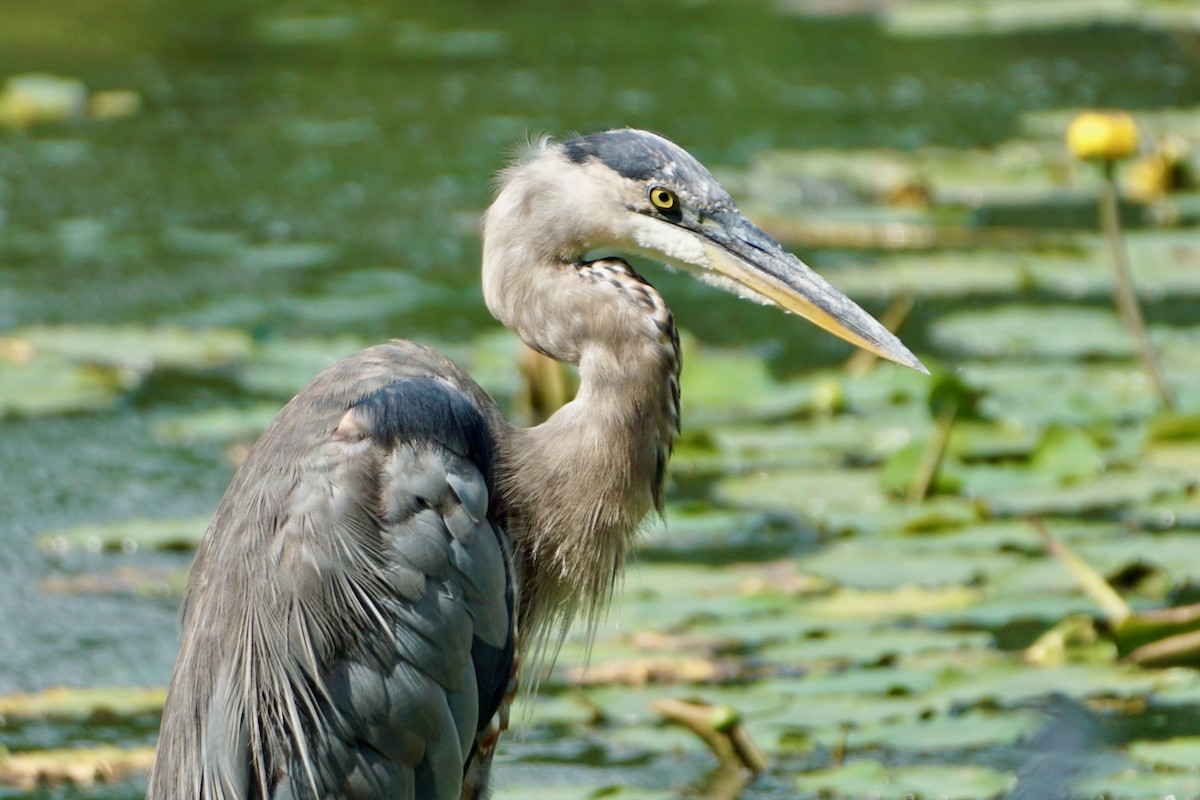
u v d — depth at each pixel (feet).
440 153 60.64
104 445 40.19
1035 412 38.42
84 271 50.14
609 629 29.68
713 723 25.79
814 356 44.32
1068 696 27.91
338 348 42.86
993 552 31.89
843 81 70.08
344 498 20.66
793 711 26.89
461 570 20.97
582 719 27.30
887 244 52.42
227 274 49.78
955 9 81.71
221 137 63.46
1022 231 53.06
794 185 59.16
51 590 33.17
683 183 23.86
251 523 21.08
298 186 57.88
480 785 22.49
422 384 21.85
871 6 84.84
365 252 51.62
